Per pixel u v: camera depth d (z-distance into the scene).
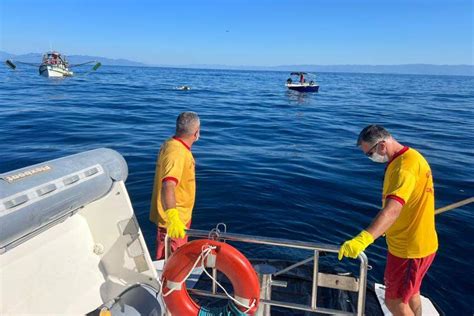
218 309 2.81
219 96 31.77
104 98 25.34
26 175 2.12
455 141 13.64
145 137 12.48
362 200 7.28
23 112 16.77
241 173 8.70
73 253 2.68
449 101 33.06
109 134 12.73
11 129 12.82
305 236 5.80
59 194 2.21
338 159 10.46
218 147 11.52
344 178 8.64
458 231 6.00
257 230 5.90
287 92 39.34
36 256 2.43
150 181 7.84
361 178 8.68
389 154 2.81
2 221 1.87
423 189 2.77
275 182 8.14
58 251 2.57
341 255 2.49
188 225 3.64
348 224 6.26
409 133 15.23
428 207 2.82
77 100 23.14
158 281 2.91
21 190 2.02
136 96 28.28
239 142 12.55
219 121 17.14
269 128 15.77
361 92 44.03
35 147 10.43
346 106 26.36
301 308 2.90
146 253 2.86
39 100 22.16
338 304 3.64
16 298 2.29
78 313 2.64
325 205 6.97
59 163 2.37
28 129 12.92
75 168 2.42
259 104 26.03
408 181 2.62
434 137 14.40
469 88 64.81
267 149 11.57
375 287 3.88
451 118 20.52
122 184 2.72
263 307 3.03
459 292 4.54
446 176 8.96
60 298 2.54
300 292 3.81
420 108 25.98
